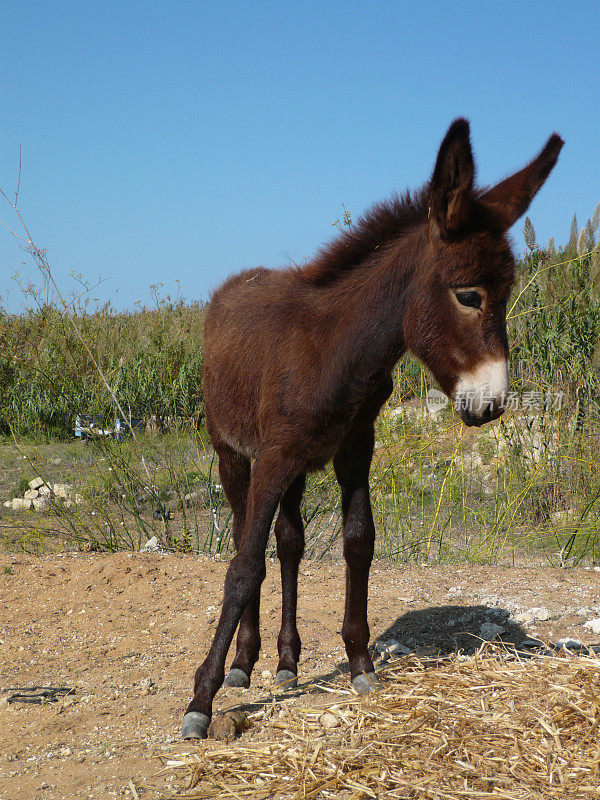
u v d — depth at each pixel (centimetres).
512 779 231
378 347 287
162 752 276
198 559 555
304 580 520
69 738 296
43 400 1153
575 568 566
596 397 724
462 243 256
